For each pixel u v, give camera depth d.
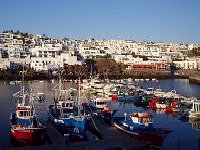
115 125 59.16
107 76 183.62
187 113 81.06
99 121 65.19
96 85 126.81
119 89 116.75
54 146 46.47
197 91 138.88
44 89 129.00
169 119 77.06
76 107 71.38
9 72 175.62
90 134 57.09
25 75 171.50
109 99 106.00
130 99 103.25
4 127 63.41
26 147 45.91
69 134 53.97
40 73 179.62
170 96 102.75
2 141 53.94
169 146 52.56
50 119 64.00
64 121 56.50
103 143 48.47
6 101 95.94
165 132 55.09
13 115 62.38
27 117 56.34
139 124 56.97
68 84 150.62
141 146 47.69
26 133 50.44
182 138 58.38
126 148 46.59
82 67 195.75
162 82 181.25
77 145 47.25
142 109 90.62
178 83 176.25
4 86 139.62
